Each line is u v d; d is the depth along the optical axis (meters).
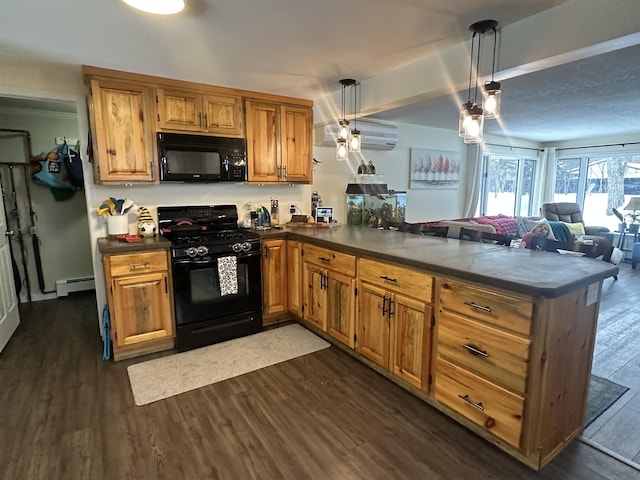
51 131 4.11
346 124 3.29
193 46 2.35
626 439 1.91
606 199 7.12
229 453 1.81
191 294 2.93
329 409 2.16
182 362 2.73
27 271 4.15
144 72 2.84
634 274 5.41
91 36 2.18
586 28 1.76
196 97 3.11
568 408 1.81
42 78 2.81
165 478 1.66
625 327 3.37
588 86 3.54
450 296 1.94
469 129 2.22
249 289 3.20
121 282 2.69
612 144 6.91
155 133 2.96
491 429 1.79
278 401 2.24
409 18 1.99
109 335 2.79
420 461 1.76
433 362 2.09
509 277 1.68
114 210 3.02
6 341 3.04
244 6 1.82
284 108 3.59
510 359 1.67
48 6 1.80
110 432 1.97
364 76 3.03
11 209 4.02
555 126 5.86
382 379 2.49
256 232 3.41
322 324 3.04
